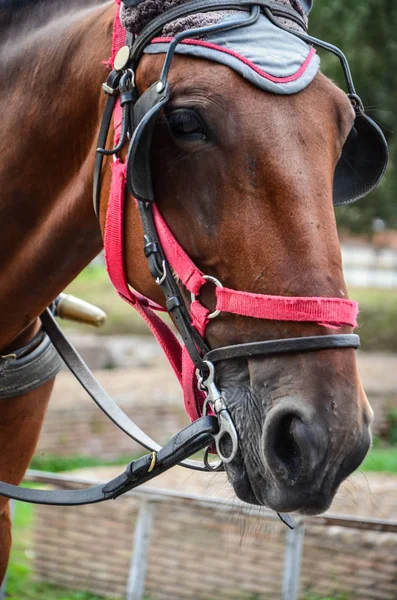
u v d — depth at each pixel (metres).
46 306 3.10
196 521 6.20
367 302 23.70
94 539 6.62
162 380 13.11
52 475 5.36
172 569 6.29
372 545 5.75
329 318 2.10
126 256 2.50
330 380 2.08
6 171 2.88
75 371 3.19
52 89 2.78
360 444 2.09
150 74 2.40
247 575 6.03
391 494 6.77
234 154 2.19
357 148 2.67
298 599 5.87
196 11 2.36
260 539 5.99
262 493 2.16
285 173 2.16
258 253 2.16
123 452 11.02
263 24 2.34
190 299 2.31
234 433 2.19
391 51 16.19
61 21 2.89
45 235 2.87
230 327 2.22
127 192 2.46
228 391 2.24
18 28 2.99
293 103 2.23
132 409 11.29
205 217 2.24
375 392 12.88
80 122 2.72
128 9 2.46
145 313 2.61
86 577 6.63
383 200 18.28
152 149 2.32
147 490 5.52
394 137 16.64
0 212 2.92
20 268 2.96
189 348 2.33
